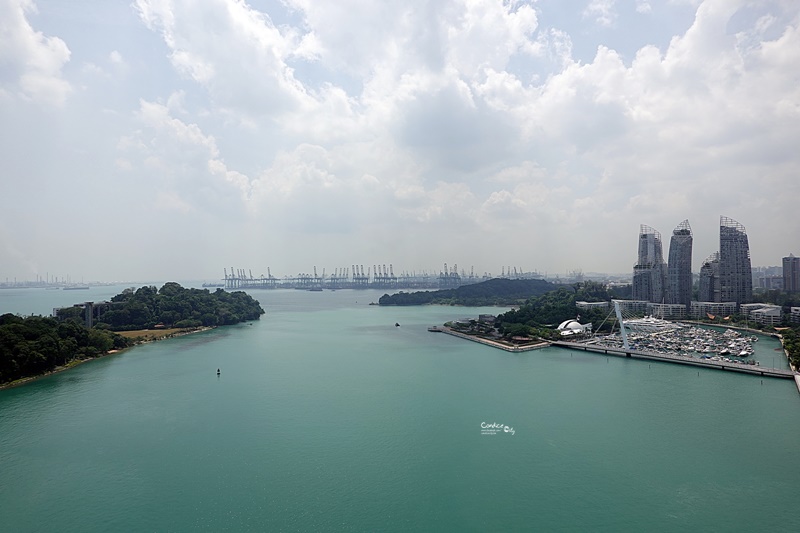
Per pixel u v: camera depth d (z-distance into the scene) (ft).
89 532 283.59
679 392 579.89
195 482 342.23
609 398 551.18
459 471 360.89
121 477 349.00
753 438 426.10
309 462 374.43
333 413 489.67
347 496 324.39
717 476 354.33
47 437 422.41
